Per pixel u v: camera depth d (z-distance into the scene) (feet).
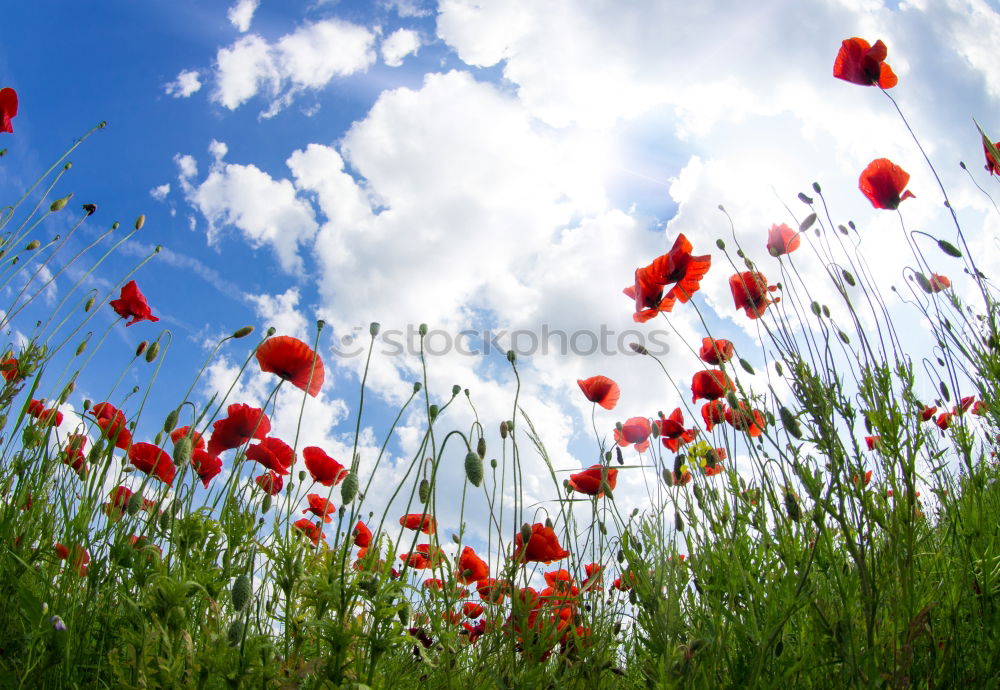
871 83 2.76
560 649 2.43
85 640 1.73
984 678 1.68
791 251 2.47
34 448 2.35
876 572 1.78
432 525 1.98
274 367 2.19
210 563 1.80
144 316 2.92
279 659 1.75
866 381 1.85
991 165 2.65
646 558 2.21
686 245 2.57
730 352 2.43
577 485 2.62
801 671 1.70
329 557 2.00
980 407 2.55
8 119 2.84
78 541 1.85
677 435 2.74
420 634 2.27
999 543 2.00
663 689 1.63
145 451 2.26
